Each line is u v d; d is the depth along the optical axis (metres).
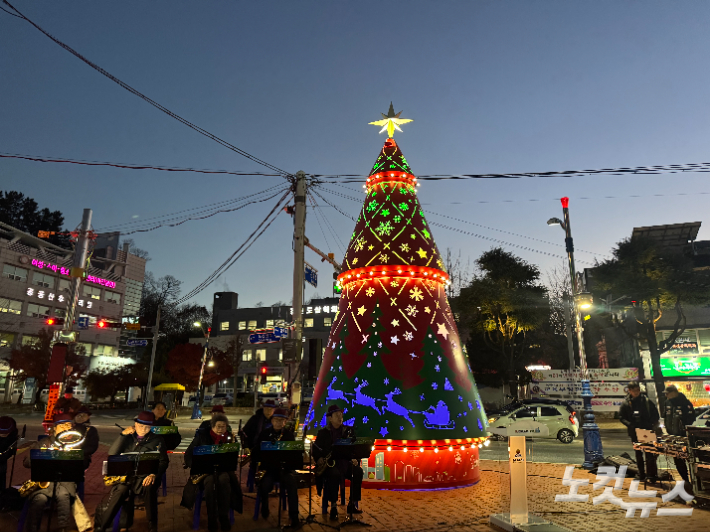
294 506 6.50
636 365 33.41
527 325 32.31
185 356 44.06
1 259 43.91
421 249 10.32
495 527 6.56
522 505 6.52
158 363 48.16
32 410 37.16
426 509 7.48
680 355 29.70
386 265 10.08
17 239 46.72
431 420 9.02
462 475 9.13
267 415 8.71
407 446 8.81
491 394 37.28
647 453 9.43
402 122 11.81
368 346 9.62
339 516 7.11
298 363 13.97
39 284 47.19
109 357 53.72
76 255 13.41
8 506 6.95
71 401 12.37
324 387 9.96
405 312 9.80
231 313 66.62
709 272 28.31
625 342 36.19
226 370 45.72
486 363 36.56
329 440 7.08
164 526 6.57
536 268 34.19
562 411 18.69
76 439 6.98
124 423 27.44
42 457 5.67
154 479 6.14
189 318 73.56
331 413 7.36
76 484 6.61
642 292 27.44
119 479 6.01
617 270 28.58
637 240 29.17
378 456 8.88
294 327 14.19
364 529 6.46
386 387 9.23
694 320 29.70
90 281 51.81
